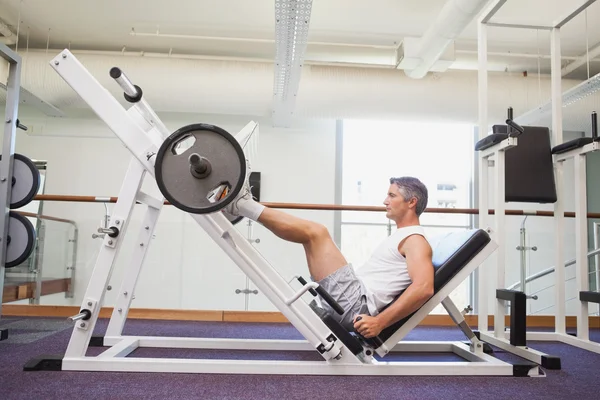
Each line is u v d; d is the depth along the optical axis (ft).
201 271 12.30
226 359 6.45
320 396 4.96
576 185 8.60
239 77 13.73
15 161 7.79
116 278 12.96
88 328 5.84
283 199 16.16
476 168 16.80
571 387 5.56
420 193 6.25
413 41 12.81
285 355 6.88
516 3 12.03
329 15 12.86
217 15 13.01
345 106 14.14
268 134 16.39
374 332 5.49
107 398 4.70
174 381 5.35
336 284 5.97
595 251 11.79
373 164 16.84
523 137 8.76
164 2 12.42
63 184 15.58
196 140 4.99
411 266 5.77
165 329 9.43
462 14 10.30
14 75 7.91
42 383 5.15
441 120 14.60
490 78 14.48
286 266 12.83
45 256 12.59
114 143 15.87
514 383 5.70
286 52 10.61
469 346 7.23
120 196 6.01
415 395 5.09
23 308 11.18
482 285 8.73
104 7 12.72
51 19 13.37
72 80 5.65
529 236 12.68
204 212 4.97
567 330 10.85
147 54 14.66
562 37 13.74
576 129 15.05
